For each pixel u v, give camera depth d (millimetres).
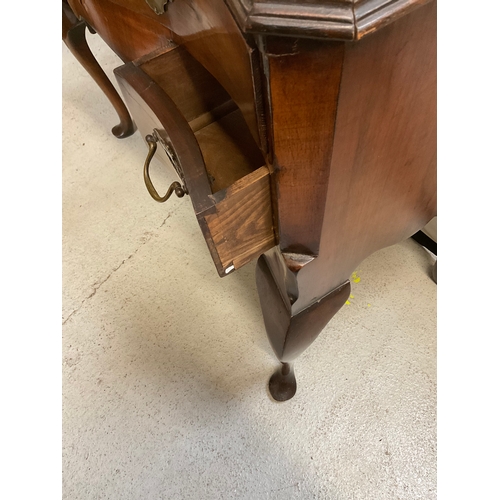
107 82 1079
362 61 293
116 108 1171
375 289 1017
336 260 535
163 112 445
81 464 911
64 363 1010
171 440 920
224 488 871
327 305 617
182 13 402
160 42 533
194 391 961
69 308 1070
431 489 840
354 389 929
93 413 957
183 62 510
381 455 872
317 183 392
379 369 943
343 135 348
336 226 467
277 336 682
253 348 996
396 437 884
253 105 365
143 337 1029
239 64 347
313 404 923
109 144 1274
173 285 1080
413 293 1010
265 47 284
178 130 433
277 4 260
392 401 914
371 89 322
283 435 904
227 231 448
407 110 371
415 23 288
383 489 847
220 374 975
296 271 479
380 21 257
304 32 259
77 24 900
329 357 960
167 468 896
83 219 1174
